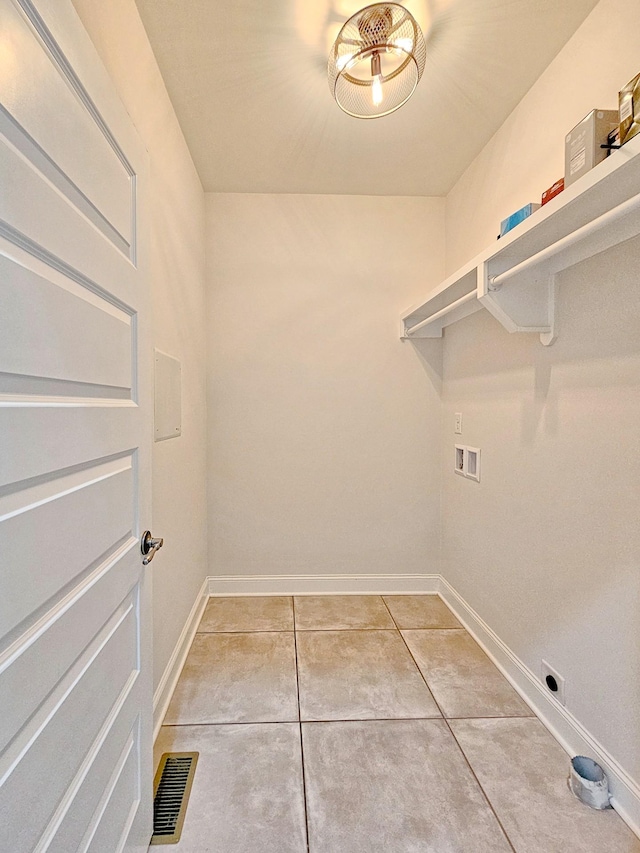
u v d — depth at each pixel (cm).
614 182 104
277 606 265
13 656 59
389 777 143
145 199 116
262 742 157
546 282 162
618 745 132
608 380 136
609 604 136
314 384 277
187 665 204
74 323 78
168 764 147
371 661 208
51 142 69
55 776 70
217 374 273
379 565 285
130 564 105
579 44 152
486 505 218
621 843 121
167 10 144
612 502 134
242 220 270
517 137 192
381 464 282
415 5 142
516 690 186
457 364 257
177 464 196
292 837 123
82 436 80
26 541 62
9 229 59
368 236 276
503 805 133
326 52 161
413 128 206
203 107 191
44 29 67
